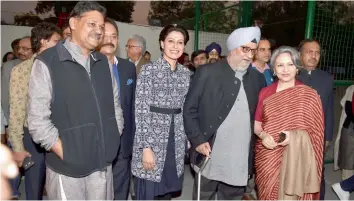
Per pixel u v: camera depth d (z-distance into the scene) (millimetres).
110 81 2014
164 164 2393
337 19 4578
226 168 2492
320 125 2393
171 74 2367
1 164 699
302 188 2332
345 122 3682
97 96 1895
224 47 7172
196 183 2605
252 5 6496
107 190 2086
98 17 1825
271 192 2453
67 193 1880
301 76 2883
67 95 1781
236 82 2410
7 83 2967
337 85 4625
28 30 8953
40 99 1730
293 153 2305
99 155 1921
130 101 2736
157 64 2355
